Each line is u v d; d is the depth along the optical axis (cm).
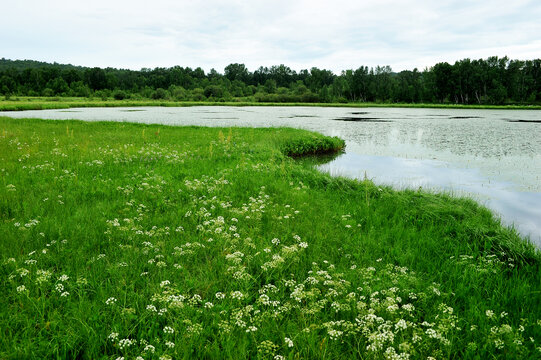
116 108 7206
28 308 411
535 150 1988
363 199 962
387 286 492
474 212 883
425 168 1570
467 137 2548
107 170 1170
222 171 1180
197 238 621
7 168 1105
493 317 418
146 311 413
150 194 891
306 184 1108
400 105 8788
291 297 457
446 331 388
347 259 591
